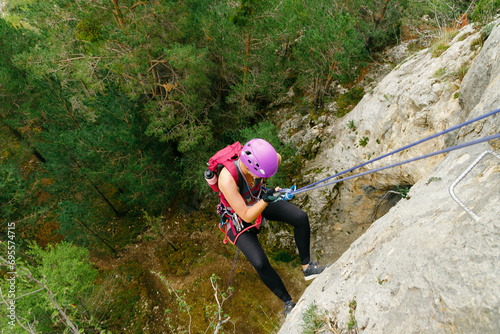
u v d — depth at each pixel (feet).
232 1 45.78
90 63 37.09
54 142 52.70
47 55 37.14
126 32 35.88
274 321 43.45
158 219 53.98
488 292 4.73
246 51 40.68
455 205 7.20
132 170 50.21
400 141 26.99
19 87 53.31
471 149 9.72
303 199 45.85
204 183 47.62
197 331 44.52
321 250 45.24
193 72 39.91
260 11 35.91
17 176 47.03
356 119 36.76
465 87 15.88
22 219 49.83
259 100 55.57
